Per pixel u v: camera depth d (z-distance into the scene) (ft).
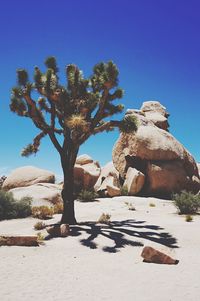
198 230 40.88
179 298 20.13
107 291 21.34
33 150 48.47
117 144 88.79
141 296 20.47
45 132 45.73
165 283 22.94
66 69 47.42
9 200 53.47
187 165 83.92
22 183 82.43
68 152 45.83
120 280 23.61
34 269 25.93
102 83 40.50
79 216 53.42
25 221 49.03
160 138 81.41
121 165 86.07
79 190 80.79
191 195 59.16
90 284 22.68
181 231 40.34
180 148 83.97
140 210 59.62
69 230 38.91
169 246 33.83
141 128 83.71
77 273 25.16
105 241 35.47
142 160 81.15
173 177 77.41
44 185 73.67
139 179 76.74
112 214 55.26
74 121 39.27
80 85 44.98
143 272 25.52
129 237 37.24
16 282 22.81
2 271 25.17
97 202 68.18
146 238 36.94
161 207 63.26
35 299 19.74
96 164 96.63
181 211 55.88
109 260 28.91
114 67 39.88
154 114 97.40
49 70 43.04
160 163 79.05
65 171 45.57
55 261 28.32
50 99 44.70
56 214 56.29
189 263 28.04
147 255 28.58
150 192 77.30
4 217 51.93
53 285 22.38
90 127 43.34
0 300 19.47
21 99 45.24
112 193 76.74
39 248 32.50
